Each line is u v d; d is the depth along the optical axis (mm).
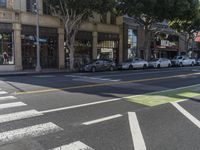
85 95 13453
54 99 12219
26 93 13773
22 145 6559
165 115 9570
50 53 37531
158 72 30641
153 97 13281
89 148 6355
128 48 49031
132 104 11438
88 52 42125
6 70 32938
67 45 34719
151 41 54156
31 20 35062
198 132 7645
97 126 8094
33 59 35750
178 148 6422
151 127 8070
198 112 10102
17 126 8062
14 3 33500
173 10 38875
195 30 55719
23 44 34625
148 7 37750
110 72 31391
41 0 35938
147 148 6402
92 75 25531
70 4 32125
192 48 64062
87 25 41438
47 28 36781
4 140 6891
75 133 7430
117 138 7051
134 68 40562
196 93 14758
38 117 9070
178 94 14352
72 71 33375
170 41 60500
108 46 45344
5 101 11656
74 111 9969
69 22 34375
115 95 13672
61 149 6289
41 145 6543
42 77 22938
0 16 32219
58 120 8719
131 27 49406
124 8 38562
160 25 55000
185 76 25047
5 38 32938
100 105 11102
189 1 40719
